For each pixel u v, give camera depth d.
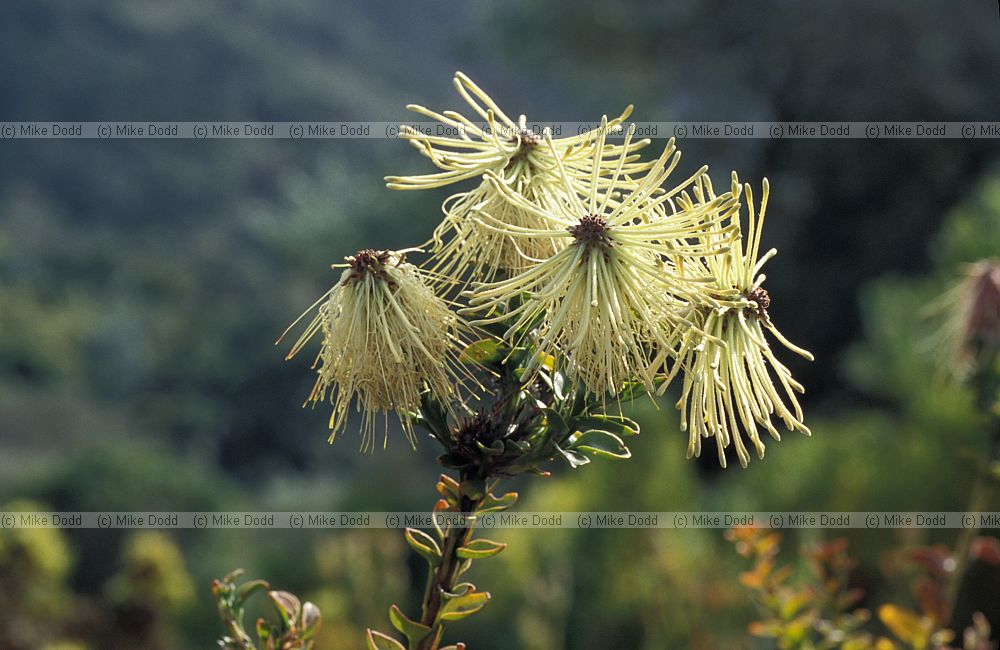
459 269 1.07
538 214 0.97
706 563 3.84
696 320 0.99
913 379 4.50
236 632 1.29
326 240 17.20
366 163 38.12
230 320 26.52
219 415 24.17
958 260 4.35
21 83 40.31
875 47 12.52
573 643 4.64
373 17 58.00
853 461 3.81
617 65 14.49
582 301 0.96
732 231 0.94
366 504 10.09
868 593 3.29
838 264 12.59
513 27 14.63
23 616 3.43
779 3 13.02
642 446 5.02
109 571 9.98
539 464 1.04
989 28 12.43
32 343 24.09
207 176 39.28
